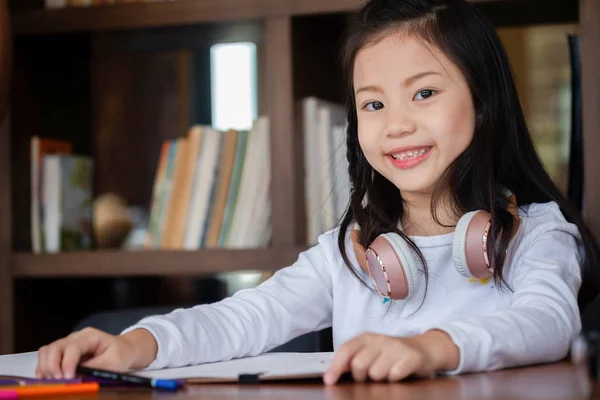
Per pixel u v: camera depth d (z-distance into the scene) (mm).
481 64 1290
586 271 1315
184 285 2357
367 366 880
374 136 1292
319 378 916
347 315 1378
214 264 1990
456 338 941
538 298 1103
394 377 875
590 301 1363
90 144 2420
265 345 1278
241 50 2328
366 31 1312
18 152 2178
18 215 2162
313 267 1432
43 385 876
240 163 2047
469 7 1324
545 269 1176
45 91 2281
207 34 2176
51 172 2186
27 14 2125
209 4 2004
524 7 1979
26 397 844
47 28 2115
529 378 881
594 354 778
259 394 824
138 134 2402
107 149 2414
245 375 913
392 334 1325
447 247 1316
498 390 792
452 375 929
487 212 1213
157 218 2098
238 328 1241
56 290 2262
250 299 1317
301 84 2002
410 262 1142
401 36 1281
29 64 2229
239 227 2035
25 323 2158
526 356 991
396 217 1396
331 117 2021
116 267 2051
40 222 2176
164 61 2391
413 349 896
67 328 2289
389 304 1345
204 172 2068
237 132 2057
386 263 1141
